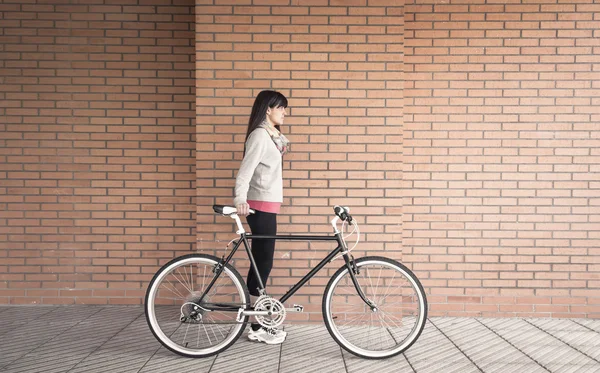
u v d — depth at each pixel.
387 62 4.70
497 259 5.03
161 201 5.36
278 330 4.28
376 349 4.04
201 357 3.91
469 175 5.04
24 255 5.34
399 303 4.73
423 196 5.05
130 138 5.34
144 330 4.52
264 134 4.07
